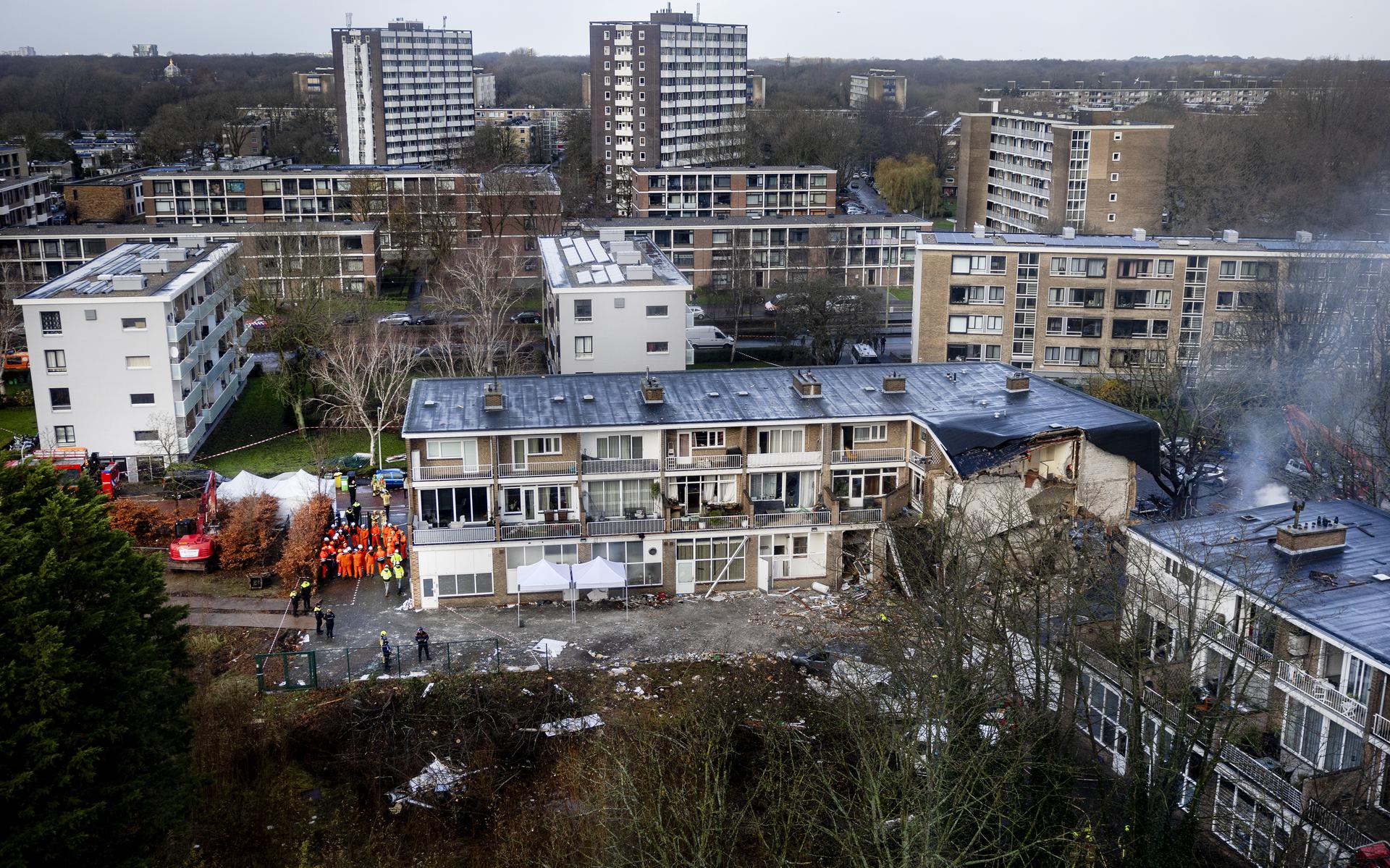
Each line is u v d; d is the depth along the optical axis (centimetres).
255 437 10581
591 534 7125
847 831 4281
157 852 4603
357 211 17525
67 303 9269
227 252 11875
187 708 5647
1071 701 5506
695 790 4694
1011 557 6322
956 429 7000
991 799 4475
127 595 4697
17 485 4888
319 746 5731
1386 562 4947
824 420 7306
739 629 6888
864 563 7444
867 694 5266
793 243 16188
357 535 7894
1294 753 4644
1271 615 4603
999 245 11662
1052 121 17975
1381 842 4097
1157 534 5388
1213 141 19412
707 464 7331
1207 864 4553
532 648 6644
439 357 12269
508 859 4988
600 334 9794
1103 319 11594
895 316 15300
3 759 3962
